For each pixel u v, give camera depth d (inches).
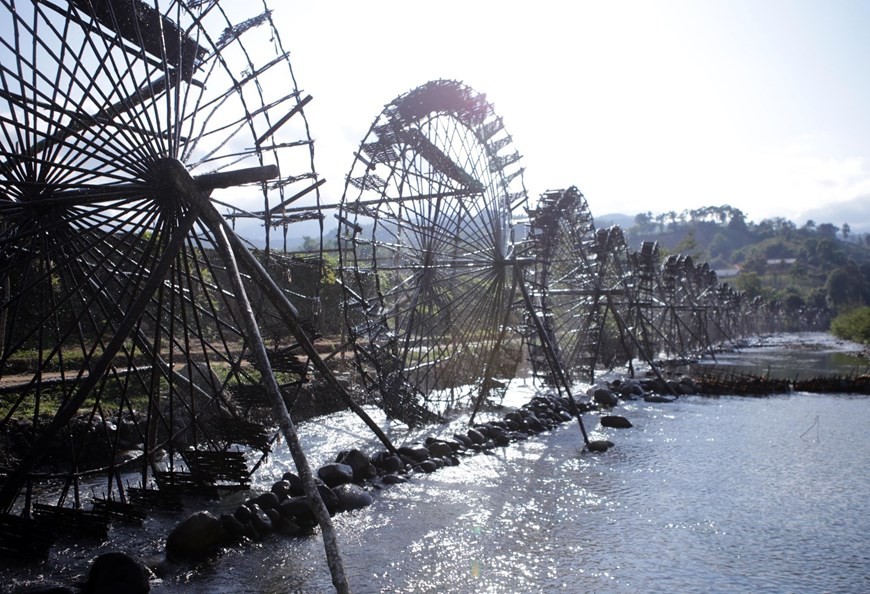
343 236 904.9
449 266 955.3
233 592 422.9
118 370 845.2
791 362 2193.7
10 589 416.2
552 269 1501.0
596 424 1018.1
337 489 607.5
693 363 2079.2
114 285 743.7
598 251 1510.8
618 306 1909.4
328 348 1289.4
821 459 786.2
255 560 472.4
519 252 1040.2
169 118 547.8
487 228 958.4
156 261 559.2
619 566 474.0
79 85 526.9
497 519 569.9
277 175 545.3
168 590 422.9
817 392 1352.1
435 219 944.9
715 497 636.1
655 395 1256.8
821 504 614.9
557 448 842.8
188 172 531.5
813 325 5846.5
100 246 639.8
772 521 569.3
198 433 777.6
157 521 545.3
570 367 1459.2
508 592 432.1
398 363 928.3
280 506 550.0
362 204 893.8
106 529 496.1
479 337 1042.7
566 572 463.2
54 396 761.0
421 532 536.1
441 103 904.9
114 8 583.2
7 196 531.8
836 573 464.1
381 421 987.3
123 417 736.3
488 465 753.0
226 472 563.5
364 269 927.7
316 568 461.4
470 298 1013.2
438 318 1119.0
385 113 877.8
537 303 1253.7
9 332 562.3
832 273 6973.4
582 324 1536.7
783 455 807.1
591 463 765.3
